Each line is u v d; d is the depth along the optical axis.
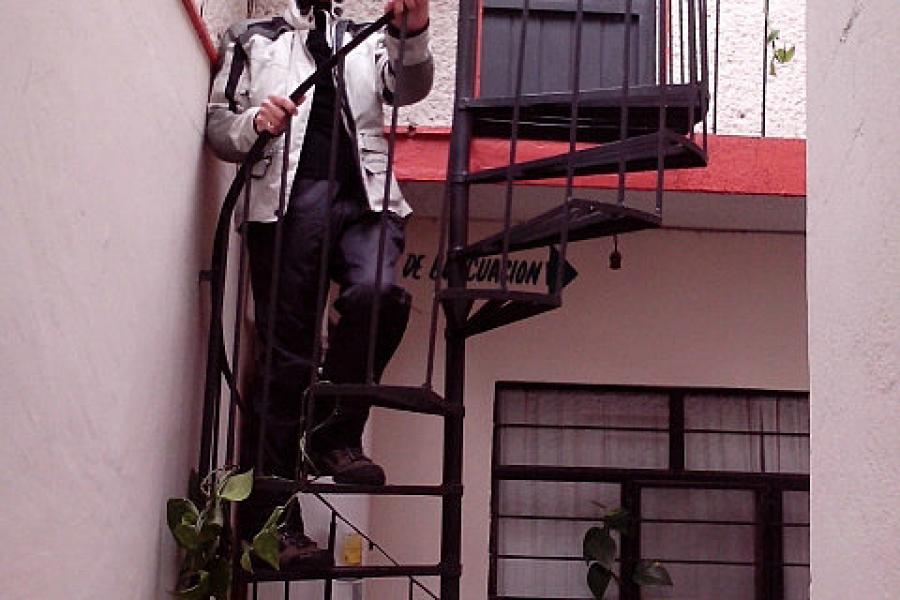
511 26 3.78
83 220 2.12
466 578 4.82
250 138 3.09
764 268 5.08
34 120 1.84
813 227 1.72
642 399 5.11
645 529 5.04
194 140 3.11
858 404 1.49
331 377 3.24
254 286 3.31
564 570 5.00
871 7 1.49
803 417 5.10
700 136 4.15
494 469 5.05
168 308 2.85
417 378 4.91
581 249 5.08
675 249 5.09
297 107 3.09
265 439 3.15
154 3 2.62
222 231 3.17
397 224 3.35
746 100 4.68
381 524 4.82
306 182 3.26
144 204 2.58
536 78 3.75
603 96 3.31
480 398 4.97
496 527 5.01
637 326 5.04
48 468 1.97
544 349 5.02
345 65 3.37
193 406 3.22
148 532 2.72
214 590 2.89
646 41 3.77
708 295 5.06
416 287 4.97
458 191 3.50
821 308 1.67
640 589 4.98
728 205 4.65
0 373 1.72
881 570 1.39
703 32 3.47
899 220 1.37
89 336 2.18
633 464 5.09
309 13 3.46
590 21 3.79
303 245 3.23
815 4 1.75
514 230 3.26
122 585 2.49
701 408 5.11
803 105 4.67
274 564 2.84
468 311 3.47
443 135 4.20
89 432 2.20
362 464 3.20
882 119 1.44
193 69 3.06
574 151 3.10
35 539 1.91
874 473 1.42
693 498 5.07
